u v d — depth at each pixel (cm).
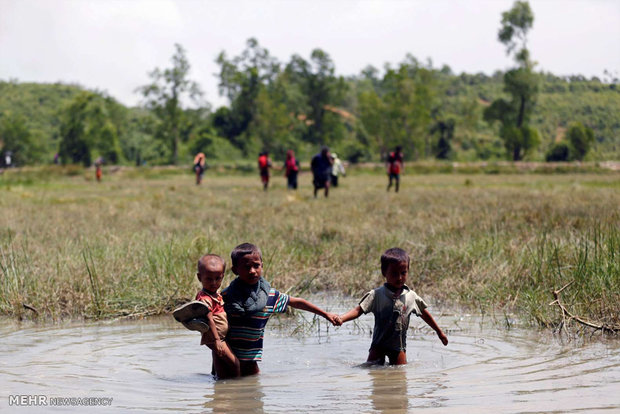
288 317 1347
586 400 736
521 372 880
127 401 775
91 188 7088
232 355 911
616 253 1491
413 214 3003
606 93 9088
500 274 1525
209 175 12775
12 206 3769
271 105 18838
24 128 19975
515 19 14925
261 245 1969
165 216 3084
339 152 19612
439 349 1055
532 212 2762
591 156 10450
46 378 893
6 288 1477
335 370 944
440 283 1549
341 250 1978
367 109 18250
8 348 1088
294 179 5553
